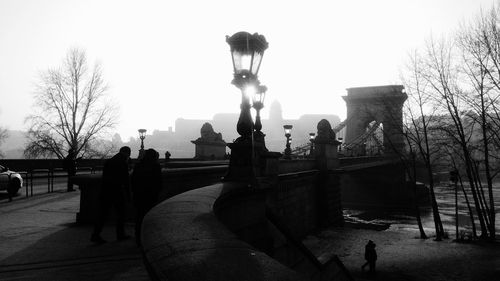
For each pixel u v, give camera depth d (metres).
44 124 35.88
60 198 13.32
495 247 24.03
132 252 5.52
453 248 23.98
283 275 1.82
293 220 21.45
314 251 21.44
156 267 1.88
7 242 6.21
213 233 2.50
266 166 8.04
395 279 17.45
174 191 9.21
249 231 5.91
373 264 17.94
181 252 2.06
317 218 26.88
